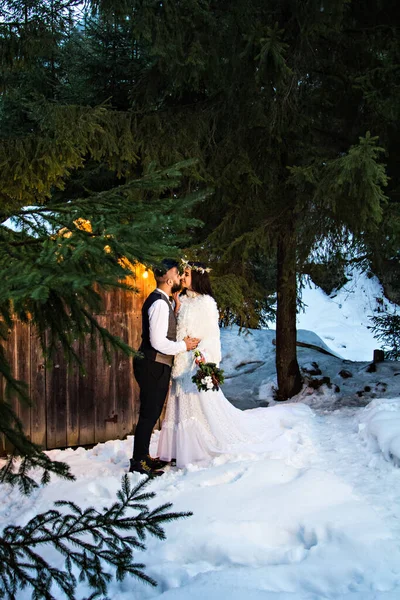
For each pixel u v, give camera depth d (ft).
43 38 18.25
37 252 6.46
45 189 19.61
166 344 14.32
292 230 21.86
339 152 21.24
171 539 9.97
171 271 14.57
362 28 20.59
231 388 27.94
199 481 12.79
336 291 73.00
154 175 7.87
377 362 27.94
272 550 9.62
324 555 9.18
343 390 24.94
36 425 17.79
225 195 21.34
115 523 6.64
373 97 18.83
